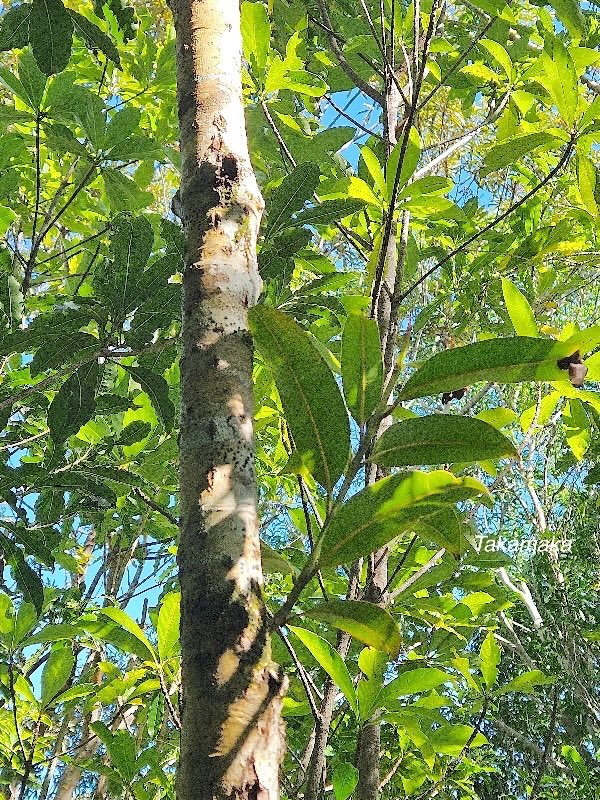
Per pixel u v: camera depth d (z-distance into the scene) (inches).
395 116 85.7
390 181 72.7
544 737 200.2
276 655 71.5
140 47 131.6
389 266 72.7
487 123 104.5
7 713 94.9
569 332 70.7
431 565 74.2
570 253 96.0
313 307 77.6
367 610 28.9
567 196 116.0
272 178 101.5
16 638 80.2
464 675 92.4
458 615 89.4
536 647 207.2
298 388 30.0
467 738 90.3
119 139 97.1
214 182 37.7
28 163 116.4
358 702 58.3
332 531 28.5
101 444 82.4
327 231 120.3
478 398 78.8
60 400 69.8
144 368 70.3
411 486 28.7
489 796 192.4
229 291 34.6
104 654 104.7
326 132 101.3
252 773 24.5
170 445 98.0
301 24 113.1
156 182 181.5
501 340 28.9
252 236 37.4
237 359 33.0
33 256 100.7
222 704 25.3
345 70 104.0
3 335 71.3
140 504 107.0
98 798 106.7
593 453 81.3
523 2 129.4
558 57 71.3
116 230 64.7
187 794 24.5
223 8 43.4
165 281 65.6
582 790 165.0
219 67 41.3
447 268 117.6
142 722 105.4
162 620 66.6
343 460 29.9
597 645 216.8
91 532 138.8
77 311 66.0
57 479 75.8
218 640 26.4
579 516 225.0
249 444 31.3
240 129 40.4
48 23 85.3
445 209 79.3
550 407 76.4
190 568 28.1
